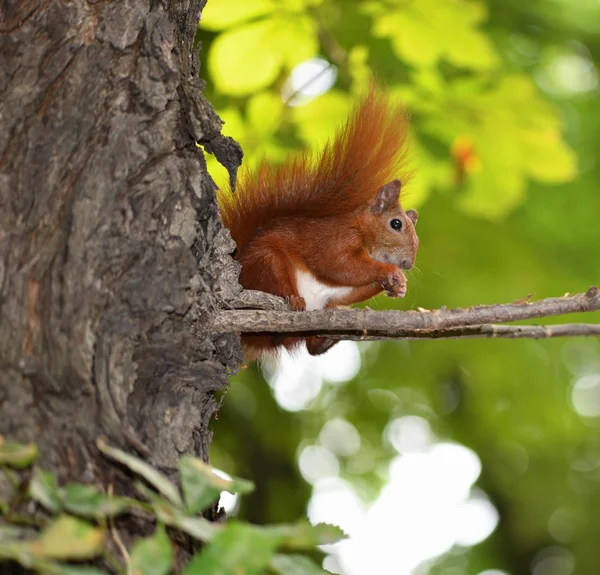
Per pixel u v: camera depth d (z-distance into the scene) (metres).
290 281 8.00
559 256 15.12
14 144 4.93
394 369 16.50
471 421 18.34
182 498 4.84
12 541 3.63
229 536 3.64
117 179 4.98
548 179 10.41
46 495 3.84
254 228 8.48
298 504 16.70
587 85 15.59
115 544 4.43
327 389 18.28
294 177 8.66
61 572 3.43
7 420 4.42
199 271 5.59
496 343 15.84
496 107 10.12
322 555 8.38
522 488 19.11
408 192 10.53
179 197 5.16
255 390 16.36
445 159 10.38
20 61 5.14
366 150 8.68
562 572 20.33
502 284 14.08
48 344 4.59
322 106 10.11
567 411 17.02
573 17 13.64
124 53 5.25
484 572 20.61
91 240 4.83
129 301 4.88
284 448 16.33
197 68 6.07
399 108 8.82
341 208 8.72
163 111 5.23
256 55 8.84
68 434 4.52
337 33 10.72
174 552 4.67
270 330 5.52
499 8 13.35
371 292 8.76
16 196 4.82
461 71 10.98
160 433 5.03
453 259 14.16
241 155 5.95
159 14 5.39
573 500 19.03
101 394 4.66
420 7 9.18
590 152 15.57
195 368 5.17
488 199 10.69
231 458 16.27
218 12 8.75
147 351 4.97
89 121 5.05
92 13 5.30
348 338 7.07
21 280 4.65
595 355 17.56
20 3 5.29
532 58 14.04
